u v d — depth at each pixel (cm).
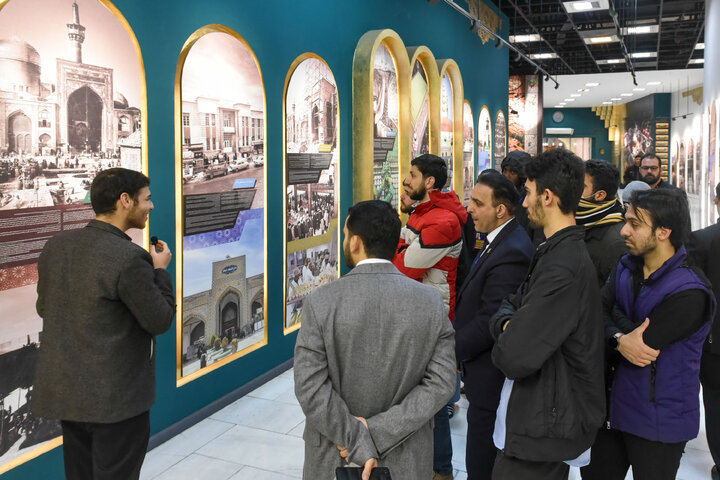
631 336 189
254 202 443
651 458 196
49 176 281
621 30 1389
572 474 312
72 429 215
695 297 183
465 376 235
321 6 536
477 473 231
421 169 290
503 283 222
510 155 386
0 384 258
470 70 995
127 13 325
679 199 190
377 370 156
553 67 1862
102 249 207
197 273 384
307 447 162
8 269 261
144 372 220
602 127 3153
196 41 378
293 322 502
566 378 172
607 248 252
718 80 820
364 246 164
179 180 365
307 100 515
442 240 278
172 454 338
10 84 261
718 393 289
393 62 670
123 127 325
